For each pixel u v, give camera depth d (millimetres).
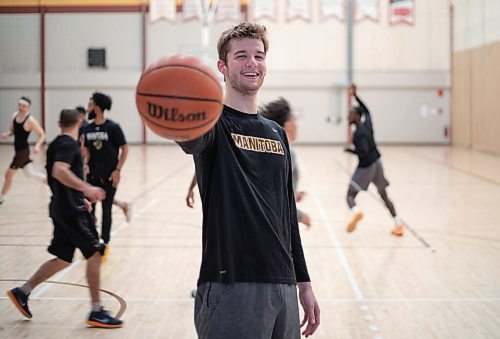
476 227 8633
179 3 24688
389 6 24969
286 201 2471
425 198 11375
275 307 2314
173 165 17328
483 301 5230
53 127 24922
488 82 21719
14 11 24578
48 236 7828
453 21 24906
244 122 2410
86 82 24875
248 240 2301
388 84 25234
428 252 7113
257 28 2430
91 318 4527
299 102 25516
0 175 14703
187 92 1925
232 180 2305
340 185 13195
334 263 6590
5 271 6117
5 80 24656
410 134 25609
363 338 4352
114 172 6508
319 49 25203
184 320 4711
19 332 4410
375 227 8672
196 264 6469
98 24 24750
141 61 24875
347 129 25562
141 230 8305
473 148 23406
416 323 4672
